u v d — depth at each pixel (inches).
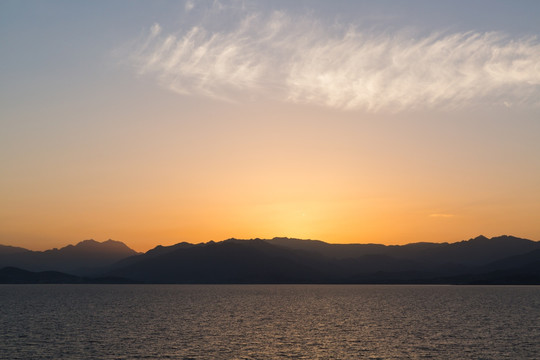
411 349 3009.4
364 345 3161.9
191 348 3029.0
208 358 2716.5
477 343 3240.7
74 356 2748.5
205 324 4411.9
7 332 3720.5
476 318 4987.7
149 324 4384.8
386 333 3757.4
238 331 3878.0
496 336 3577.8
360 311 6082.7
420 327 4170.8
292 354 2844.5
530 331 3858.3
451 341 3331.7
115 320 4753.9
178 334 3676.2
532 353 2871.6
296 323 4517.7
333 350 2972.4
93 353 2837.1
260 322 4618.6
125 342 3250.5
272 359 2699.3
